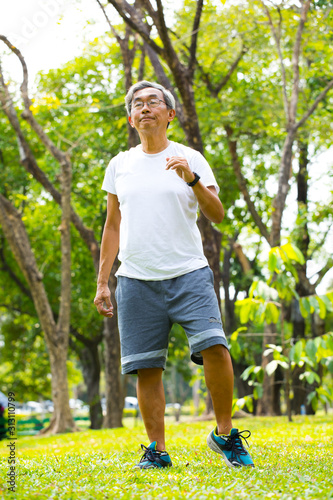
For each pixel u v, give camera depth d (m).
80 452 4.88
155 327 3.20
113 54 14.89
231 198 17.88
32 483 2.54
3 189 18.41
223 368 3.04
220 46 13.46
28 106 11.80
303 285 15.64
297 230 16.09
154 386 3.26
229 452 3.04
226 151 17.62
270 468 2.86
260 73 15.59
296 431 6.16
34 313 22.61
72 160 16.73
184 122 10.55
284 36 13.06
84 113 15.93
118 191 3.38
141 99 3.37
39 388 26.88
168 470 2.90
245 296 21.72
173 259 3.19
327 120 14.06
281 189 12.04
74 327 22.00
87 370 23.61
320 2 12.27
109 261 3.52
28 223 20.20
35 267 13.38
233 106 13.70
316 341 7.32
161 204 3.24
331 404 8.12
